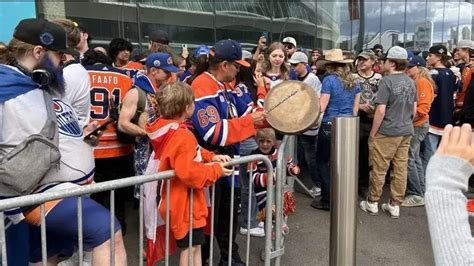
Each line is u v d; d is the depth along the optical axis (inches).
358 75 211.6
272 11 444.5
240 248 152.0
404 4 559.8
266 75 175.0
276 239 114.1
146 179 84.8
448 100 202.7
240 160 100.7
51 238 85.3
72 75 106.7
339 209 105.4
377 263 143.2
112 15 324.8
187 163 89.7
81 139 88.7
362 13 519.8
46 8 273.1
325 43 499.2
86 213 81.8
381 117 174.2
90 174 89.4
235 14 414.0
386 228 171.9
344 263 107.0
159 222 100.0
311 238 162.4
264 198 134.6
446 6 609.3
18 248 81.5
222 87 115.0
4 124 75.5
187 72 185.3
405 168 181.0
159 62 136.9
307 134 200.5
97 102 139.7
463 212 41.1
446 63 226.2
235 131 107.3
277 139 132.8
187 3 377.4
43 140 75.9
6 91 74.7
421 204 197.8
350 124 102.1
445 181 42.1
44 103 79.3
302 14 470.0
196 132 109.3
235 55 112.0
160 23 357.7
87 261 100.2
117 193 156.3
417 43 585.3
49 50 82.0
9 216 79.2
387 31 551.2
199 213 99.1
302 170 250.7
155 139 94.9
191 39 382.3
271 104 109.0
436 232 41.1
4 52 82.9
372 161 183.6
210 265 103.7
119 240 86.7
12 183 73.5
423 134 195.3
